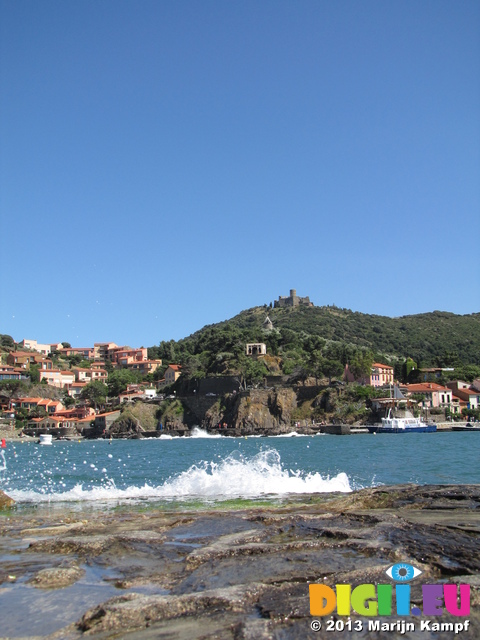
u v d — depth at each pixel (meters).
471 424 151.25
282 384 179.38
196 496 30.25
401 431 141.38
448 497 24.55
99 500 29.84
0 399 189.62
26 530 20.42
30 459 73.56
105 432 171.38
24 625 11.30
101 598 12.80
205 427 171.75
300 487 32.41
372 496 25.19
